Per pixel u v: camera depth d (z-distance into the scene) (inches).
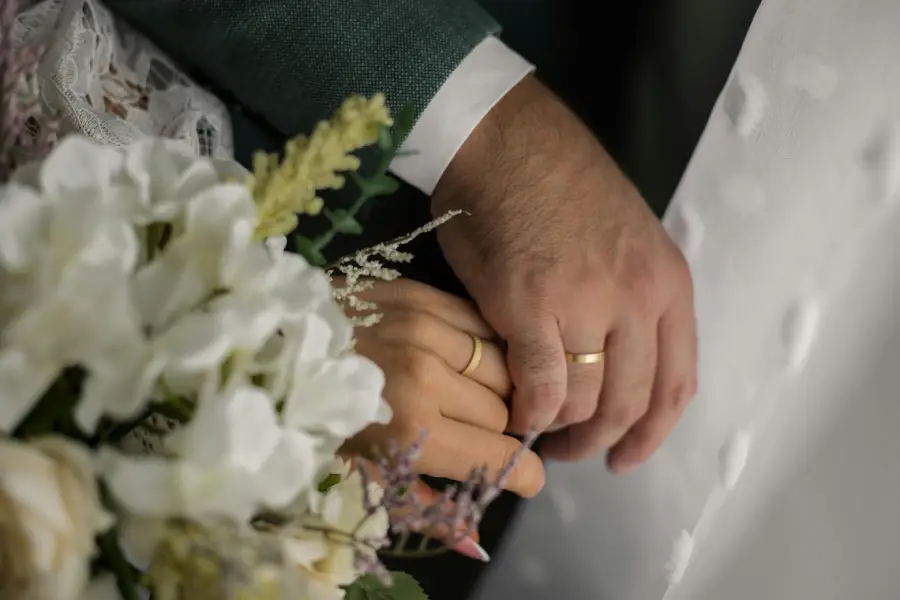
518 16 31.3
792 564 25.8
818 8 24.8
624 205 26.5
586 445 27.3
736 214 26.6
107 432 18.4
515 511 29.9
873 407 24.7
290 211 19.4
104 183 17.5
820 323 25.4
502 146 26.2
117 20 26.4
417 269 29.1
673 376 27.0
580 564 30.2
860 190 24.7
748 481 26.4
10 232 16.0
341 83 25.8
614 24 30.9
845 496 25.1
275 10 25.5
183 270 17.6
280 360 18.6
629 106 31.3
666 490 28.1
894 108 24.2
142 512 16.3
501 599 31.3
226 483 16.6
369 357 24.7
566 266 25.9
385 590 20.7
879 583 24.5
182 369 16.8
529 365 25.6
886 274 24.5
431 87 25.8
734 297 26.8
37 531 14.2
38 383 15.8
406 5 25.8
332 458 20.2
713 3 28.9
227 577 16.8
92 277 16.1
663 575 27.8
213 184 18.9
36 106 21.3
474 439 24.8
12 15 20.4
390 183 20.0
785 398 25.9
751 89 25.8
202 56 26.3
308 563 18.5
